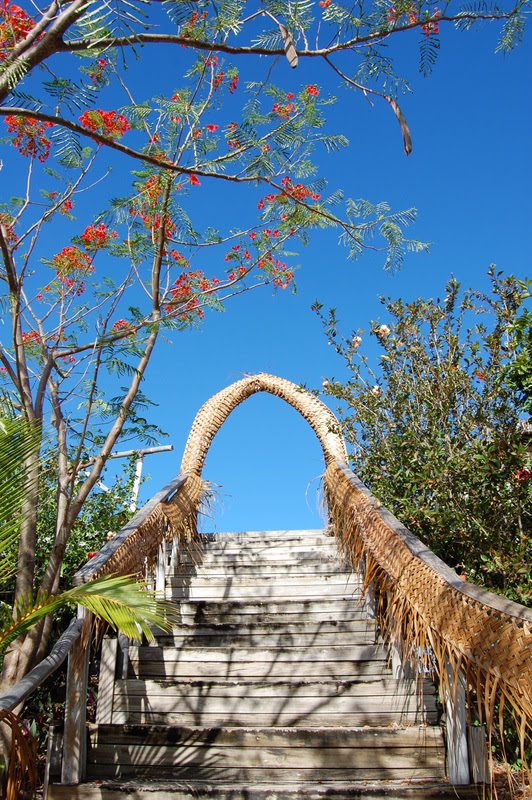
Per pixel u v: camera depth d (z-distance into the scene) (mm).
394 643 3863
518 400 4727
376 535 3955
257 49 2275
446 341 5355
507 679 2264
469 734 3064
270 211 4301
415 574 3139
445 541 4609
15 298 3893
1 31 2422
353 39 2457
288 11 2408
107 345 3996
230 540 6656
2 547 2658
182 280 5094
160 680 3818
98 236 4527
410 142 2332
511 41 2494
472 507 4590
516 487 4484
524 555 4270
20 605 2756
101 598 2410
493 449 4449
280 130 3438
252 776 3270
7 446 2650
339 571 5531
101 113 3980
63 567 6191
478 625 2482
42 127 4398
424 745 3262
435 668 3135
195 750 3346
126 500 7488
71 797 3027
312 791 2975
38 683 2529
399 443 5211
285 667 4070
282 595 5289
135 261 4574
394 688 3705
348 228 3230
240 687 3779
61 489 4000
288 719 3668
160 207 4090
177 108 3822
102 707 3707
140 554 4227
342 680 3871
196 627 4477
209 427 7523
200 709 3736
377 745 3287
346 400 5703
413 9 2424
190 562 5906
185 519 5934
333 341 5844
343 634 4328
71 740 3172
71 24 1957
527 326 4633
